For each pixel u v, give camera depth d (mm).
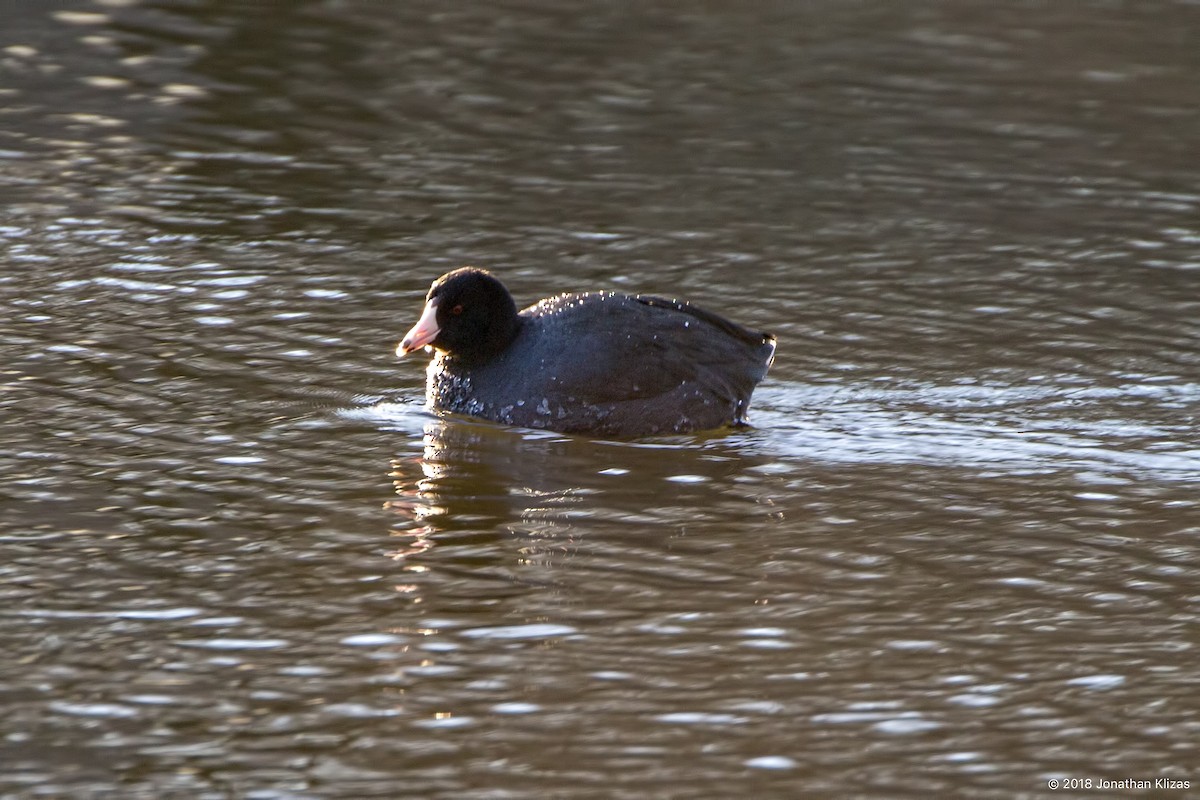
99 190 24062
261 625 11617
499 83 31453
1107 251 22375
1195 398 17062
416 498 14117
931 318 19516
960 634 11719
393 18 36500
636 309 16375
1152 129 29406
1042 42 36094
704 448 15609
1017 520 13930
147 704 10500
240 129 27828
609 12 37938
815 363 17953
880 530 13672
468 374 16203
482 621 11781
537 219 23359
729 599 12234
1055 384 17406
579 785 9680
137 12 36094
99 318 18656
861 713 10570
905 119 29625
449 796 9531
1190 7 39688
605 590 12359
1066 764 10000
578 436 15836
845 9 39000
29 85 30141
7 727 10172
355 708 10516
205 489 14117
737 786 9695
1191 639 11695
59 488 13977
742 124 29031
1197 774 9898
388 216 23328
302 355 17781
